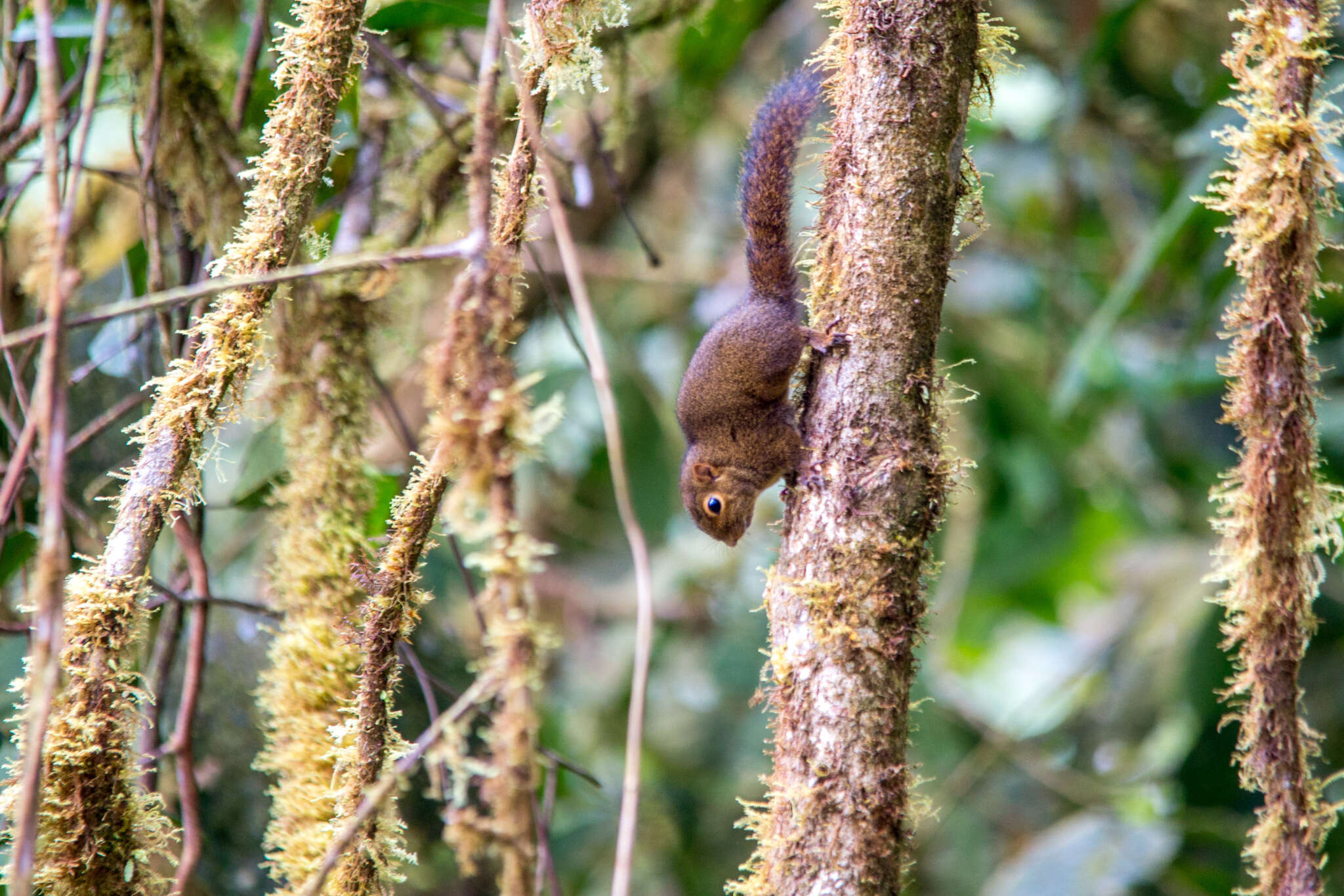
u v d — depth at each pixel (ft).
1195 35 51.42
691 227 57.72
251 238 22.18
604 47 35.06
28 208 35.40
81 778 19.85
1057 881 42.47
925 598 21.71
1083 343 39.04
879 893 19.75
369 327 29.71
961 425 51.55
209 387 21.74
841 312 21.84
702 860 48.08
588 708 51.90
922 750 48.62
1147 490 56.08
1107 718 51.31
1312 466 22.02
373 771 20.39
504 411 15.89
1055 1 53.42
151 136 26.37
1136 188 55.31
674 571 52.75
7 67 28.50
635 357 51.34
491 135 17.13
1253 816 42.37
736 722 51.37
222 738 32.63
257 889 31.63
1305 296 21.89
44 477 15.01
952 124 21.70
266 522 33.88
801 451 22.07
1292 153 21.56
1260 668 21.98
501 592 15.61
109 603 20.30
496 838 15.05
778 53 55.21
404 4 30.68
